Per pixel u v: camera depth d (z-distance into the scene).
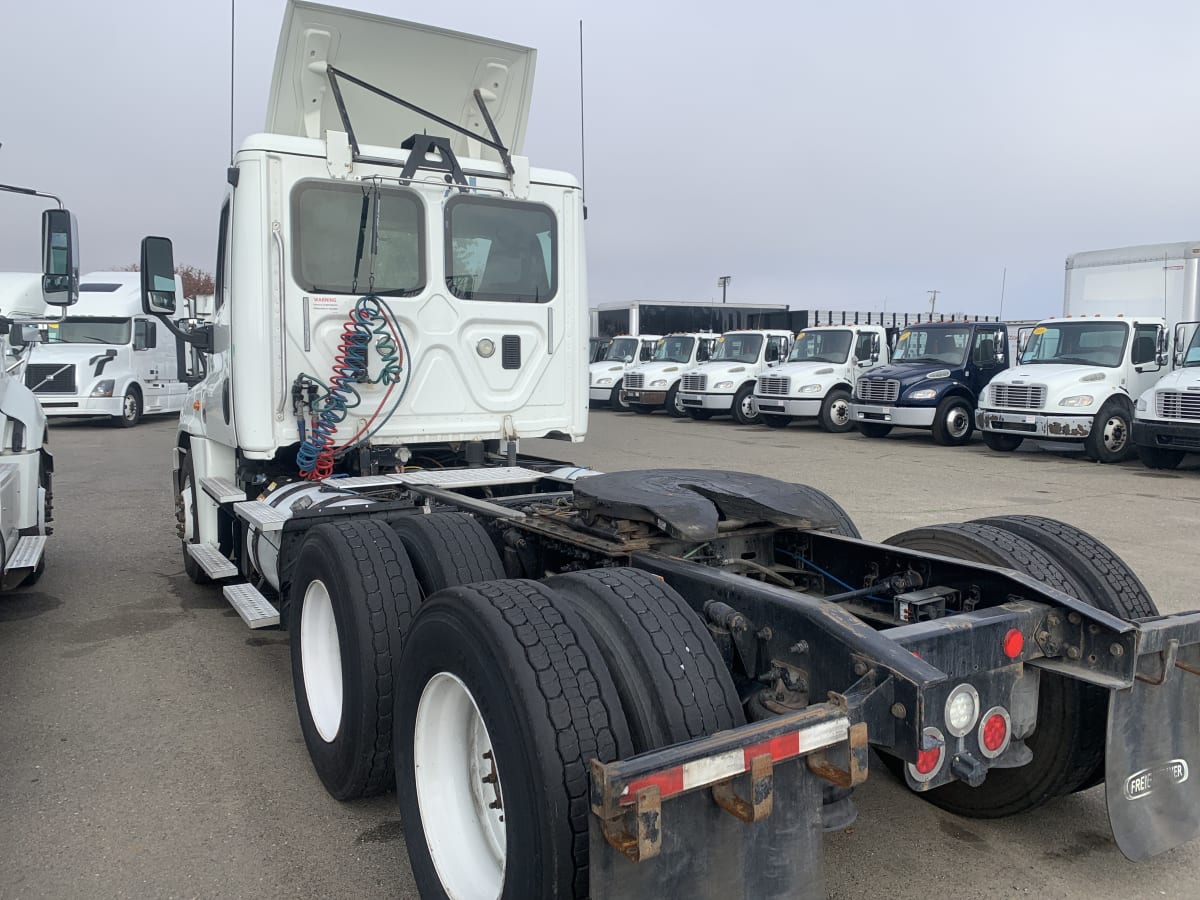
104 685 4.82
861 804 3.67
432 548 3.54
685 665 2.46
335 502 4.30
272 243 4.76
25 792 3.65
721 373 22.73
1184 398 12.84
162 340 22.02
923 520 9.24
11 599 6.47
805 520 3.49
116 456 14.99
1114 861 3.23
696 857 2.10
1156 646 2.70
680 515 3.25
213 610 6.21
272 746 4.11
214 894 2.99
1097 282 17.75
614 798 1.94
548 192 5.50
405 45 5.08
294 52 4.87
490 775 2.77
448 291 5.19
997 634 2.70
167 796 3.64
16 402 6.09
